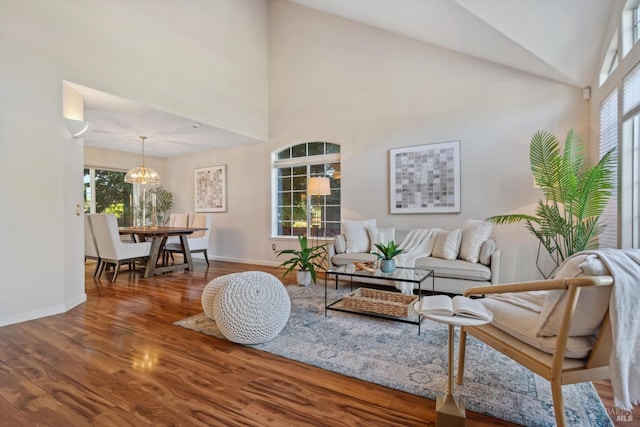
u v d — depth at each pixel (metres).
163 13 4.22
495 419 1.52
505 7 2.87
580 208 2.96
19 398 1.69
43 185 3.06
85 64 3.40
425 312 1.44
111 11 3.65
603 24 2.92
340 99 5.20
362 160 4.98
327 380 1.88
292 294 3.81
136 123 4.72
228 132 5.25
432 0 3.13
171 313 3.11
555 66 3.41
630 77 2.52
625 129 2.63
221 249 6.54
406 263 3.72
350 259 4.14
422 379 1.88
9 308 2.82
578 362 1.27
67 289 3.25
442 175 4.38
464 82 4.27
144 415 1.55
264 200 5.98
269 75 5.93
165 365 2.06
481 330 1.66
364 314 3.03
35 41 3.01
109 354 2.22
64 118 3.23
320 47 5.39
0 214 2.78
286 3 5.75
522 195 3.93
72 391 1.76
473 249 3.62
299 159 5.64
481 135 4.16
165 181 7.34
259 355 2.21
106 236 4.53
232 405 1.64
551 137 3.34
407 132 4.64
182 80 4.45
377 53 4.89
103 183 6.51
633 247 2.62
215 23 4.96
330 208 5.41
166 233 4.89
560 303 1.29
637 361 1.18
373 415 1.55
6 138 2.81
